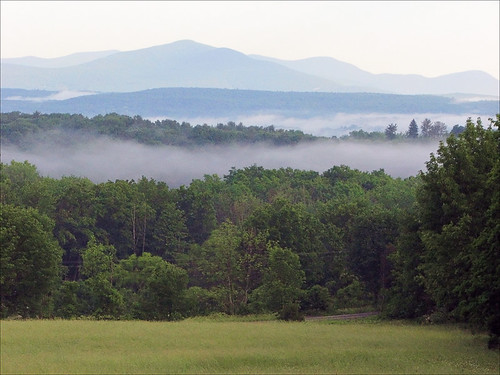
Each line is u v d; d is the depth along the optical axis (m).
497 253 53.56
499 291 53.97
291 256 120.69
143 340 61.78
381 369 49.19
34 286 99.56
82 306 114.31
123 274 133.75
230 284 130.38
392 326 85.25
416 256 95.06
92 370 47.50
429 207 68.06
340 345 61.09
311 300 129.50
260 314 114.81
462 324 83.88
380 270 133.25
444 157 67.56
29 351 56.06
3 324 72.06
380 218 134.12
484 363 52.66
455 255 61.44
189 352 55.09
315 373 47.22
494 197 54.56
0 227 97.50
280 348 57.84
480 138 67.62
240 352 54.81
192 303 104.31
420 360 53.22
